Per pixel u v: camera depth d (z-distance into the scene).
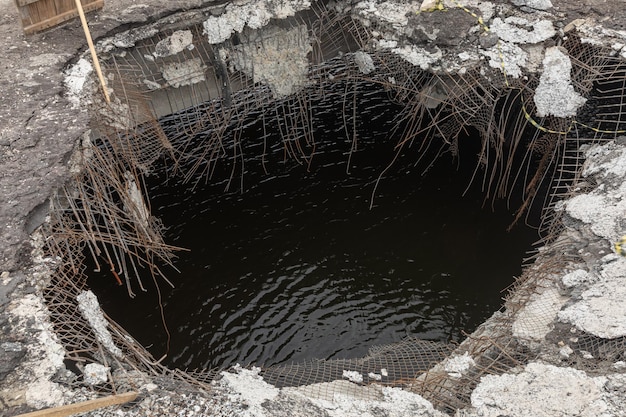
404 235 11.74
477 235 11.62
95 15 9.91
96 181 8.09
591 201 8.01
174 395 5.54
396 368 7.29
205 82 10.99
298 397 5.73
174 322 10.16
